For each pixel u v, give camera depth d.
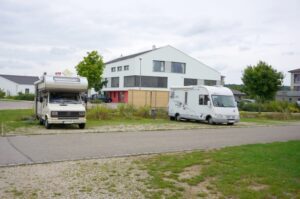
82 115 18.83
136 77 66.12
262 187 7.06
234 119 24.47
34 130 17.67
